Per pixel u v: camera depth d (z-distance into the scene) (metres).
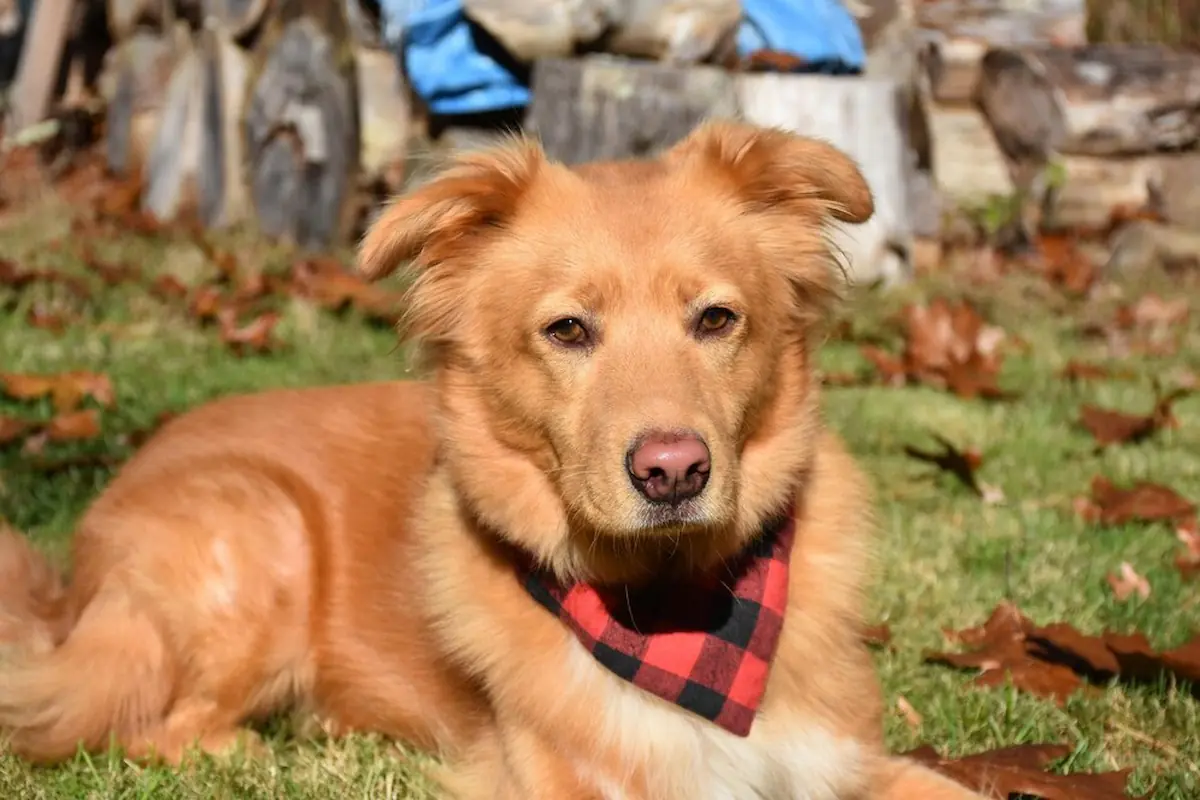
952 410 1.92
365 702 1.25
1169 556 1.46
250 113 2.80
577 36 2.56
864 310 2.38
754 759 1.11
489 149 1.17
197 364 2.04
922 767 1.13
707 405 1.07
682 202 1.14
